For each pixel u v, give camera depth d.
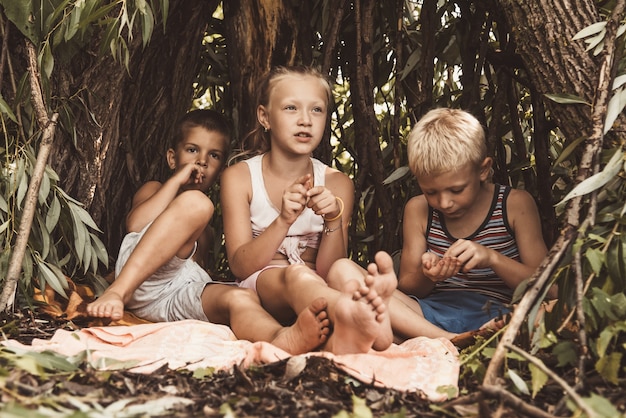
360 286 1.82
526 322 1.96
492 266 2.35
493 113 3.18
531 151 3.49
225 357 1.93
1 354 1.77
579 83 2.22
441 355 1.96
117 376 1.73
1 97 2.54
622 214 1.95
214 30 3.70
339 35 3.44
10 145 2.66
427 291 2.61
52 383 1.58
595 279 1.95
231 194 2.70
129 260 2.49
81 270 3.04
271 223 2.53
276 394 1.60
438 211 2.60
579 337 1.69
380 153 3.23
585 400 1.41
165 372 1.81
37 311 2.54
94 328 2.12
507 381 1.73
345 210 2.74
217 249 3.76
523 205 2.53
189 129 3.13
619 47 2.18
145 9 2.56
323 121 2.71
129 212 3.05
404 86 3.44
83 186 2.92
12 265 2.40
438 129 2.40
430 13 3.27
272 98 2.70
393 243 3.27
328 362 1.77
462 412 1.56
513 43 3.11
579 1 2.26
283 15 3.26
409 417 1.55
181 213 2.51
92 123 2.85
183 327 2.14
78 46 2.68
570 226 1.86
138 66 3.18
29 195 2.45
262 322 2.21
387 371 1.85
